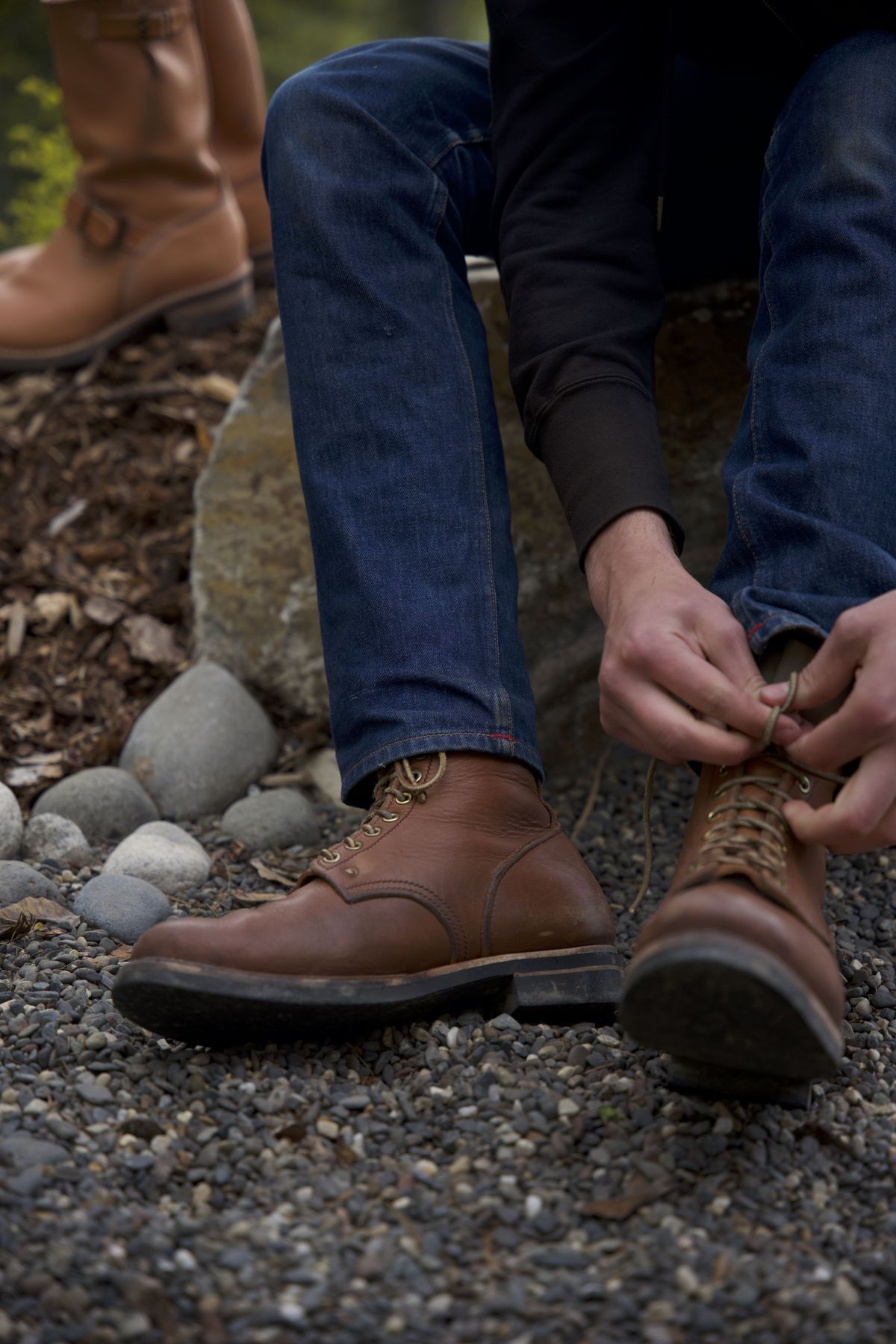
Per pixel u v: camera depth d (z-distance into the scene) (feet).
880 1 4.26
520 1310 3.13
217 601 7.09
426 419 4.47
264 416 7.02
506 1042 4.21
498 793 4.33
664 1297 3.16
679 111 5.53
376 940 4.08
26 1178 3.53
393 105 4.86
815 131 4.12
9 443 8.30
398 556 4.38
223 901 5.48
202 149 8.66
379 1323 3.12
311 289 4.59
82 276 8.66
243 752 6.65
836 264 3.96
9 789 6.21
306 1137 3.82
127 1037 4.27
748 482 3.96
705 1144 3.68
